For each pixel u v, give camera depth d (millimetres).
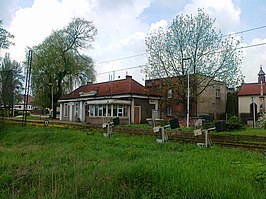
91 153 13023
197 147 14891
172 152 13094
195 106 41812
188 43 34750
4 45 38938
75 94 46969
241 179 6953
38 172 8578
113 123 22453
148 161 9391
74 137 20953
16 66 50594
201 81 35250
